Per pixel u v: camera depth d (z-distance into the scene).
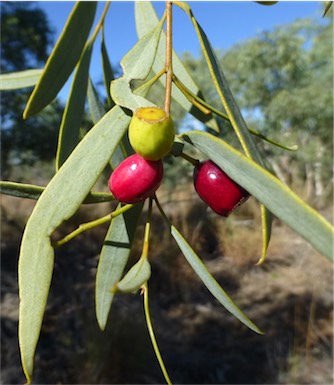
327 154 9.69
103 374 3.83
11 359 3.86
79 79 0.76
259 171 0.48
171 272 5.66
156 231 6.45
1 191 0.60
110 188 0.58
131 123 0.55
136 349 4.06
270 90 8.86
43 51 5.93
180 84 0.60
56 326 4.47
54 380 3.74
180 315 5.00
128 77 0.60
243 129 0.58
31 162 6.12
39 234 0.55
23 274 0.54
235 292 5.61
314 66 8.99
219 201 0.60
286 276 6.00
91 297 5.12
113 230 0.76
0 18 5.49
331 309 5.02
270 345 4.45
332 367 4.03
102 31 0.88
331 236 0.42
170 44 0.62
